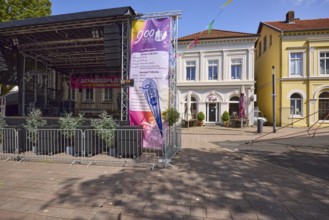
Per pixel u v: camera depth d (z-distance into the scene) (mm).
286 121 19844
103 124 7562
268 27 22734
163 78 8391
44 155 7512
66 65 17891
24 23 9133
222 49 21359
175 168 6203
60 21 8812
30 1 16297
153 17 8562
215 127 19469
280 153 8445
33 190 4637
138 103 8578
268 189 4699
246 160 7199
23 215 3625
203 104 21766
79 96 21734
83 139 7414
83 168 6230
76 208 3852
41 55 15227
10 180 5258
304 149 9266
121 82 8656
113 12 8312
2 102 14328
